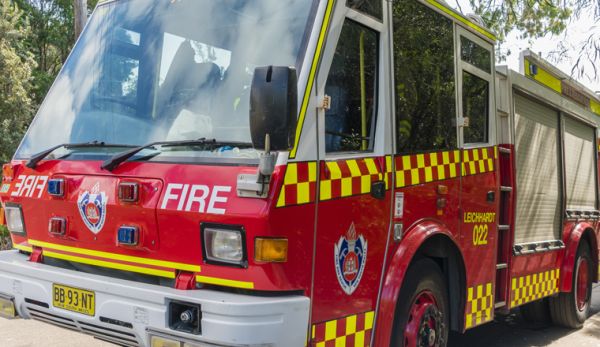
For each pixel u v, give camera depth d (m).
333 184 3.38
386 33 3.96
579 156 7.63
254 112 2.86
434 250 4.43
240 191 3.05
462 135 4.80
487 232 5.09
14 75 15.58
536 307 7.11
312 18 3.41
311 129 3.26
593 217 7.78
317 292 3.27
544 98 6.43
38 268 3.69
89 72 4.20
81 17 12.51
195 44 3.76
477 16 5.37
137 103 3.83
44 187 3.84
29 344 5.33
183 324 3.10
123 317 3.25
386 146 3.86
